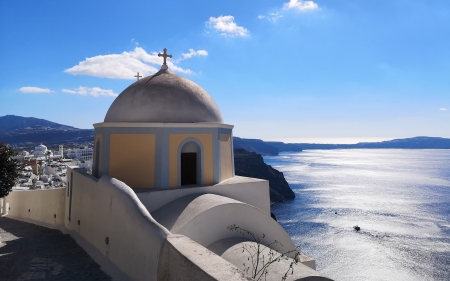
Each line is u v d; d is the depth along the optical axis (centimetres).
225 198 911
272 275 607
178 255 466
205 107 1125
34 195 1719
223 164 1123
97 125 1084
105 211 844
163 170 999
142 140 1010
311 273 607
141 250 615
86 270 749
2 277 711
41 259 837
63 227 1338
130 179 1008
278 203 8000
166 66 1218
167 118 1048
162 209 920
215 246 779
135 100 1072
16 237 1137
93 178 1006
